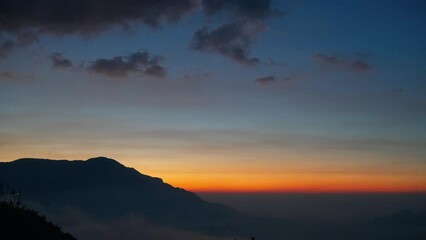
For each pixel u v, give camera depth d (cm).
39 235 5250
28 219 5569
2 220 5203
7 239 4809
